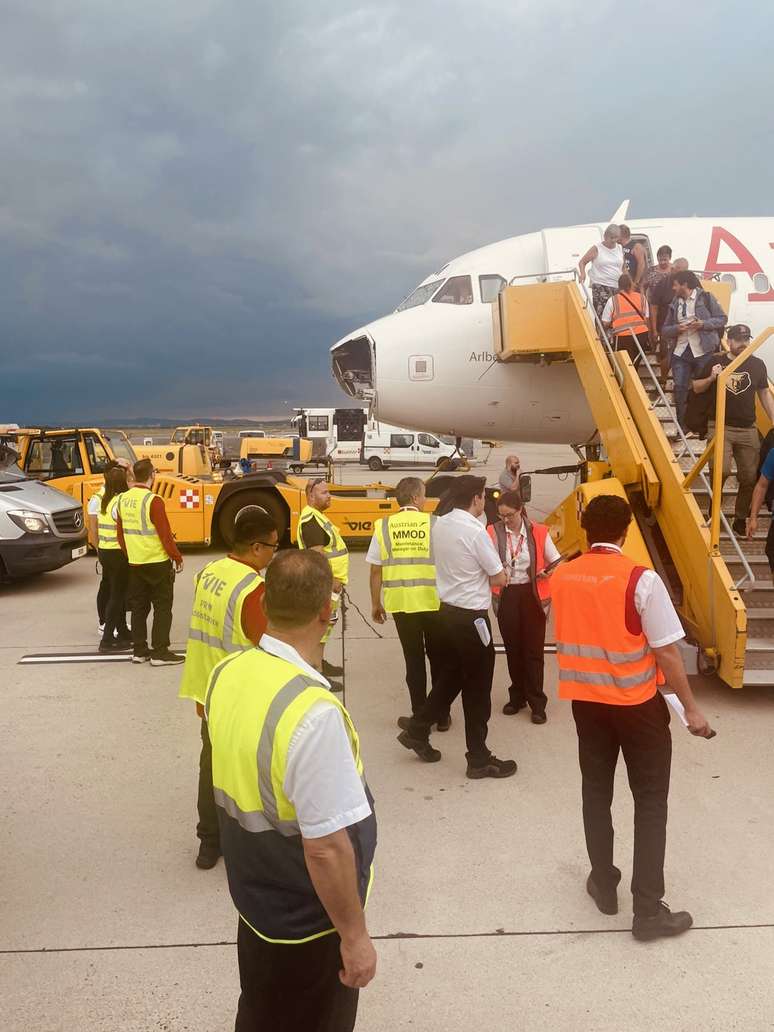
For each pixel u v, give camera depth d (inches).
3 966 109.3
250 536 130.1
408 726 180.1
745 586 214.2
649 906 112.0
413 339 416.2
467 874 132.1
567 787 165.0
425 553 183.8
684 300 300.4
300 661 67.6
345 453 1572.3
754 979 104.9
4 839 145.6
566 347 341.7
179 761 179.8
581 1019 97.7
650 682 114.0
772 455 214.2
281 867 64.2
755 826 145.9
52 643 282.8
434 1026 96.7
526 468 1312.7
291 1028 67.9
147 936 116.2
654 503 247.3
